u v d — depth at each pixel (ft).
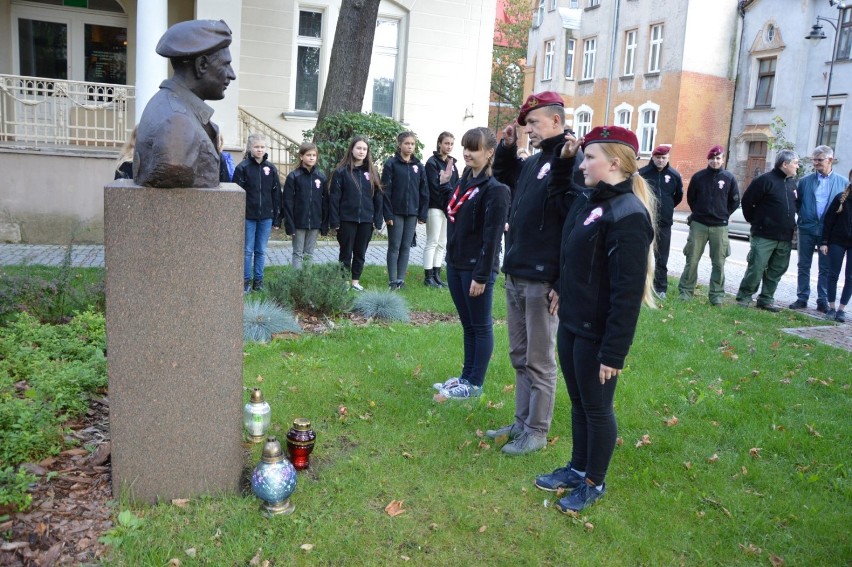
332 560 9.64
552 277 12.26
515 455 13.05
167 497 10.58
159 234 9.80
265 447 10.42
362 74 42.19
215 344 10.34
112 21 45.75
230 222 10.11
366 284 28.09
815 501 12.05
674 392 17.01
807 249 29.96
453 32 51.55
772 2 93.45
